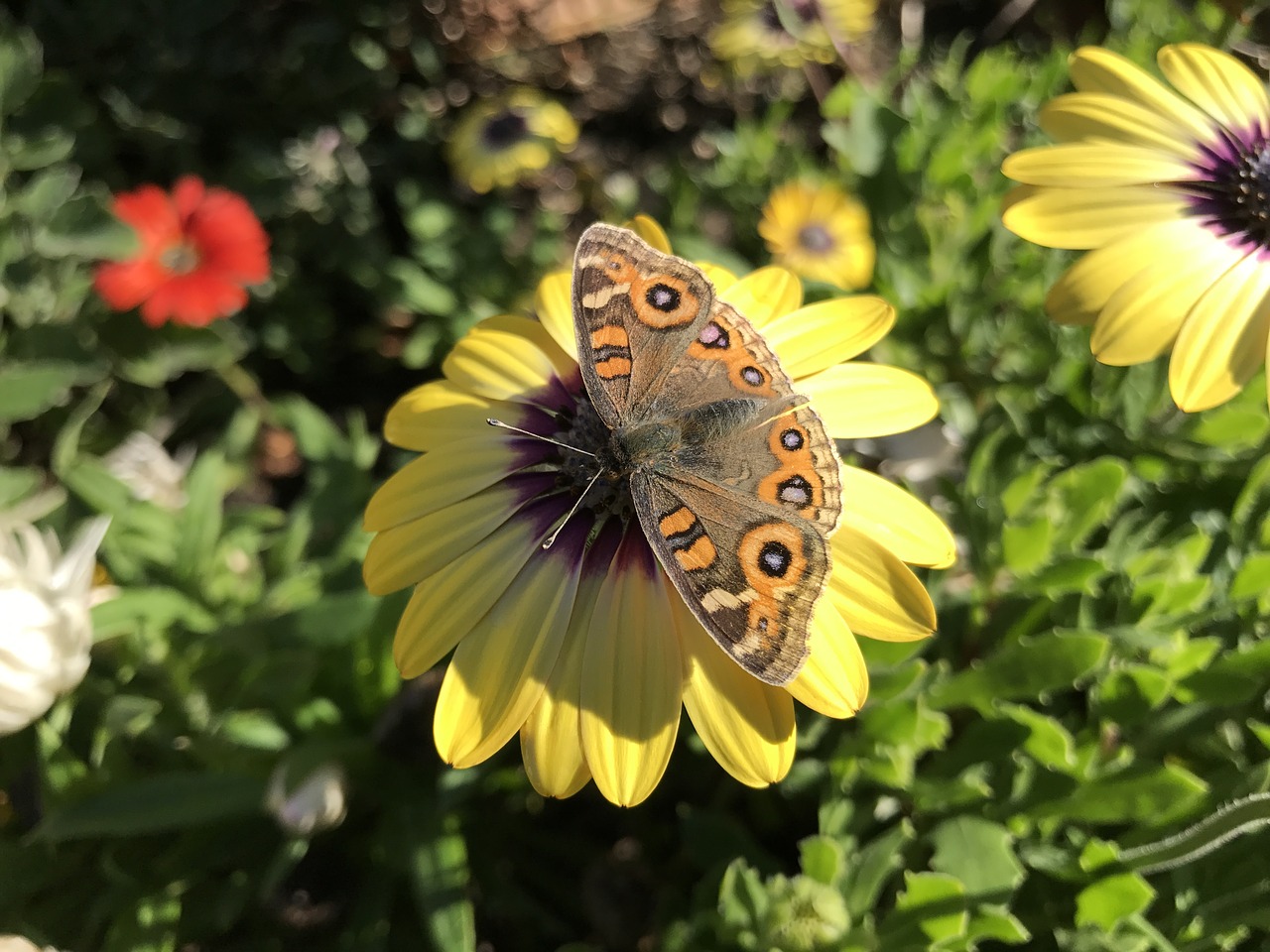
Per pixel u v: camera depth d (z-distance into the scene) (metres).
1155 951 0.10
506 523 0.09
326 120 0.21
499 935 0.13
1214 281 0.09
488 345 0.10
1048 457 0.12
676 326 0.09
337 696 0.12
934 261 0.15
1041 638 0.09
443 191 0.22
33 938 0.11
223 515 0.14
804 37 0.19
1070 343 0.13
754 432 0.09
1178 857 0.09
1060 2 0.22
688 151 0.23
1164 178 0.09
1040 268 0.14
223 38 0.20
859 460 0.12
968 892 0.10
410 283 0.19
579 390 0.10
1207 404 0.08
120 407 0.18
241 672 0.11
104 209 0.15
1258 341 0.09
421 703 0.12
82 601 0.09
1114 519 0.12
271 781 0.10
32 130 0.16
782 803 0.12
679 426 0.09
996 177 0.15
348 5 0.21
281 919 0.12
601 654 0.08
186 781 0.10
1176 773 0.09
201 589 0.12
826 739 0.11
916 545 0.08
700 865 0.11
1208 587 0.10
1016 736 0.10
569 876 0.13
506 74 0.23
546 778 0.08
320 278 0.21
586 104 0.24
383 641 0.12
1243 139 0.10
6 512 0.13
